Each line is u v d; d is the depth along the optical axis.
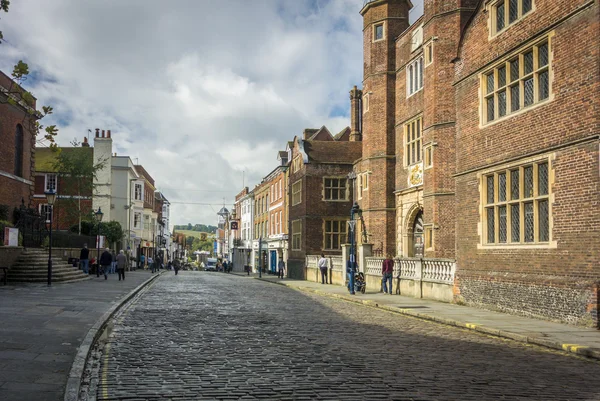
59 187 45.72
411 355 9.55
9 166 30.36
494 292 16.89
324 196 41.03
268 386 7.15
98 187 52.38
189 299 20.45
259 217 65.44
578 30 13.91
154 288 26.77
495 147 17.25
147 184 68.19
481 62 18.14
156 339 10.87
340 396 6.70
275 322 13.81
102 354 9.30
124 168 56.56
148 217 67.94
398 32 31.23
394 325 13.88
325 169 41.19
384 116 31.05
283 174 52.03
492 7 17.64
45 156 51.09
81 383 7.23
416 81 28.09
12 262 25.64
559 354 10.22
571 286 13.70
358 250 29.38
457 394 6.89
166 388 7.01
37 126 9.03
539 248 15.09
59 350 9.12
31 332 10.84
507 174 16.67
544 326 13.34
